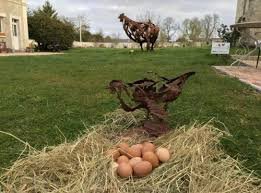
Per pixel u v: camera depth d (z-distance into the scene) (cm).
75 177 199
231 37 1356
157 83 273
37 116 357
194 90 479
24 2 2142
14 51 1958
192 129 254
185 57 1105
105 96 446
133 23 1433
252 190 195
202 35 3847
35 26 2188
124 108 263
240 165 228
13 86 542
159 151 220
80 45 3303
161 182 195
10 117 354
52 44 2198
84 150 230
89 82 575
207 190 186
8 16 1945
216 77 600
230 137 285
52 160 215
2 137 294
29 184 199
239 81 561
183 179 200
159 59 1047
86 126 317
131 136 261
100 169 202
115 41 3734
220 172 206
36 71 762
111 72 710
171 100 264
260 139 287
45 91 491
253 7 1784
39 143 280
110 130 289
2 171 229
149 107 261
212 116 347
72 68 816
